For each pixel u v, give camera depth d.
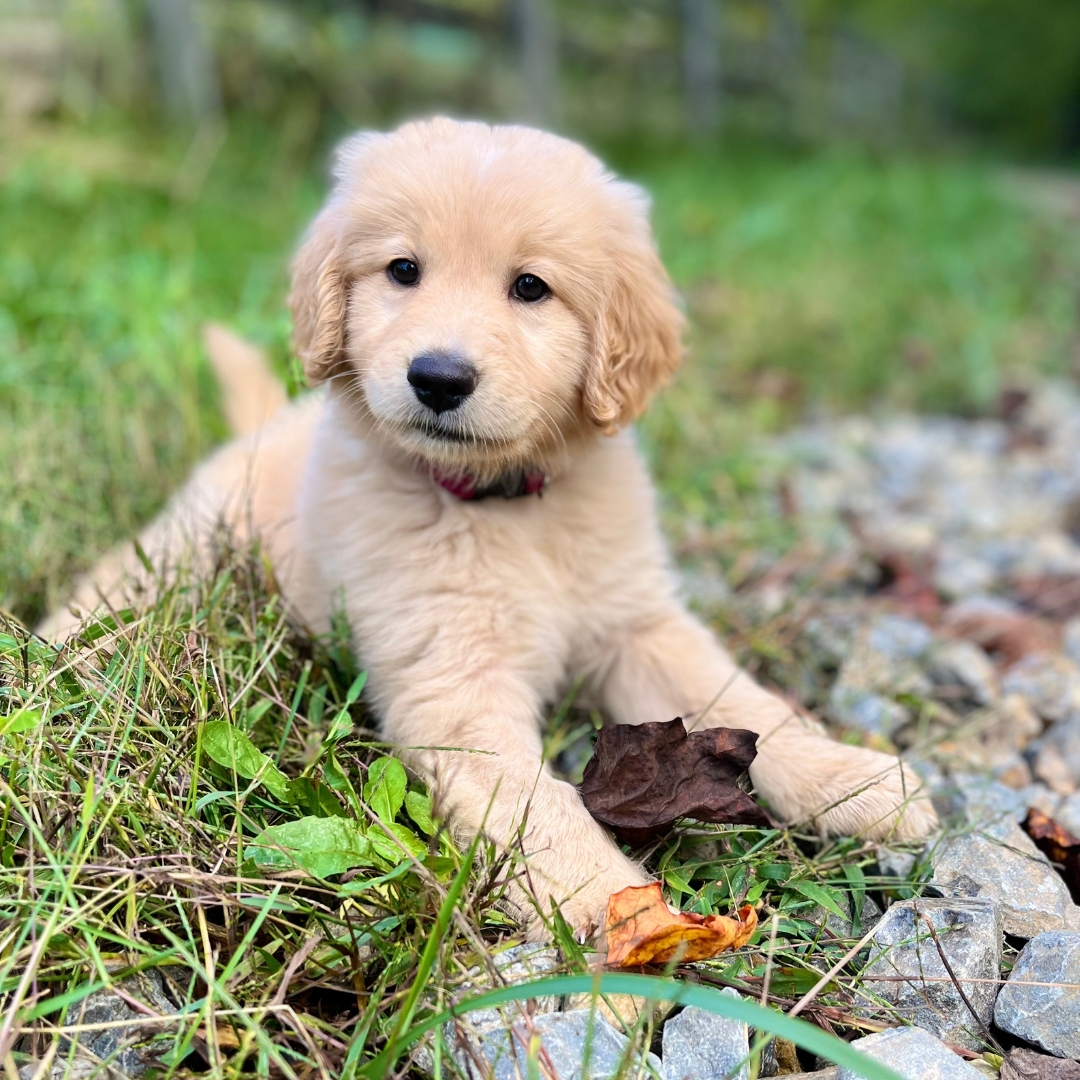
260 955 0.34
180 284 0.79
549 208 0.43
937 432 1.02
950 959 0.37
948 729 0.52
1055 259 1.71
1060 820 0.45
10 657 0.41
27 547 0.56
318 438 0.51
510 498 0.47
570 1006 0.34
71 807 0.35
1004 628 0.62
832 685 0.56
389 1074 0.31
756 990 0.35
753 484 0.81
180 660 0.42
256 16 1.54
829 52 3.59
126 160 1.14
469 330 0.42
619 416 0.47
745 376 1.10
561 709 0.49
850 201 1.84
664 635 0.50
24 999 0.32
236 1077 0.31
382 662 0.46
